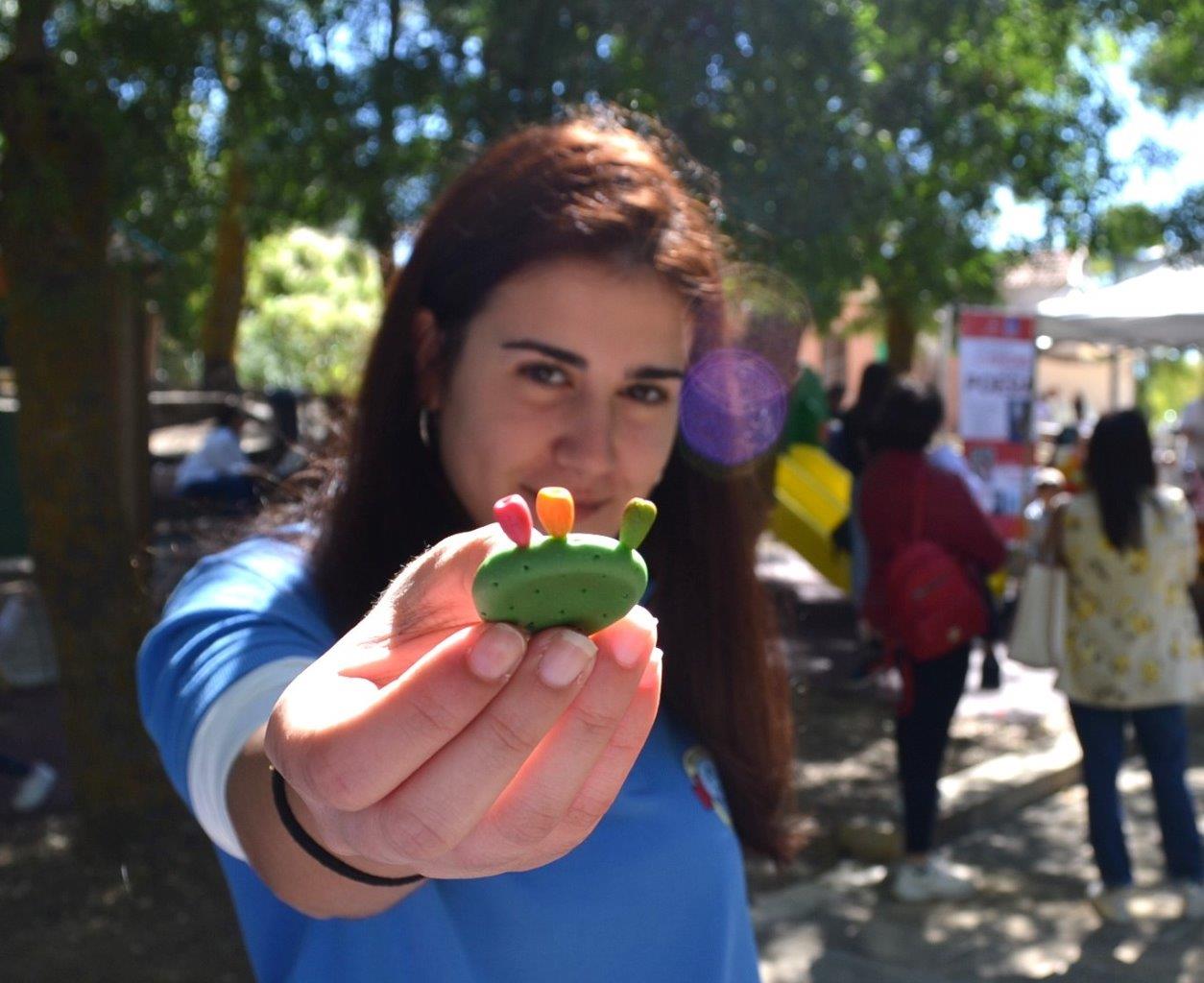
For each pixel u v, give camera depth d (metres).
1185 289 7.72
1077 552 4.50
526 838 0.78
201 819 1.16
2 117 4.37
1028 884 4.86
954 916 4.53
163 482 11.29
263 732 1.08
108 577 4.56
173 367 20.38
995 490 8.48
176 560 2.31
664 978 1.34
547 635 0.73
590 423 1.36
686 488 1.66
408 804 0.72
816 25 5.23
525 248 1.35
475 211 1.40
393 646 0.79
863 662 7.66
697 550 1.66
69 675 4.59
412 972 1.23
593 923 1.30
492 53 5.51
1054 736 6.78
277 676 1.14
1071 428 14.48
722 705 1.63
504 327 1.37
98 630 4.55
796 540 9.32
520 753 0.71
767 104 5.12
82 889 4.28
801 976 4.05
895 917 4.51
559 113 2.08
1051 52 6.77
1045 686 8.02
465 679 0.70
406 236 1.68
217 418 9.75
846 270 5.66
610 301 1.35
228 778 1.08
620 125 1.80
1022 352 8.47
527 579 0.71
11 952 3.81
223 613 1.27
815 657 8.65
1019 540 8.52
